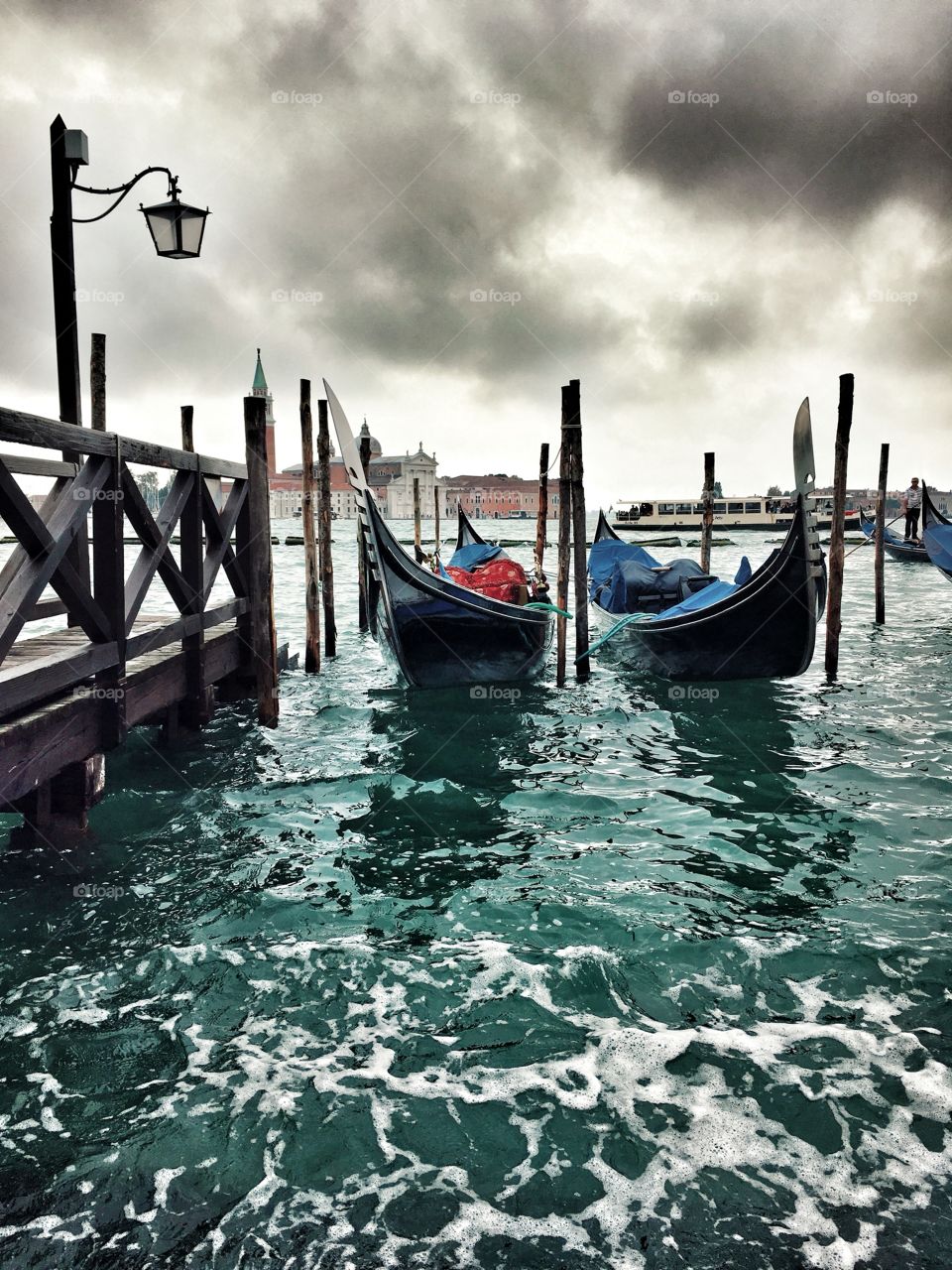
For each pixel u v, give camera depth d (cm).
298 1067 336
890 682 1043
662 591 1173
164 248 653
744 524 6397
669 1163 287
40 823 501
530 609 1009
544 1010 373
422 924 450
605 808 624
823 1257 250
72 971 400
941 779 670
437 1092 322
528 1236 259
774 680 1045
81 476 478
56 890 479
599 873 512
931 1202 269
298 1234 259
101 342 849
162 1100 316
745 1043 348
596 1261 250
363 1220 264
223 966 406
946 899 471
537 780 687
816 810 612
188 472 651
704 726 850
